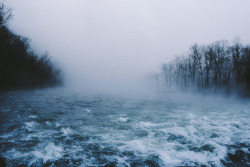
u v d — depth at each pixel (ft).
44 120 47.19
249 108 77.36
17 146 28.68
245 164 24.32
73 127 41.81
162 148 29.45
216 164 24.04
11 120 44.86
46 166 22.67
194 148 29.37
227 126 44.29
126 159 25.34
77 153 26.99
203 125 45.27
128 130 40.22
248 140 33.58
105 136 35.73
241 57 138.92
